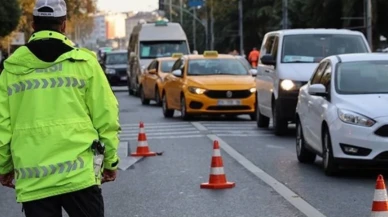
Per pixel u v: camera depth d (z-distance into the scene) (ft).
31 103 19.39
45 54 19.57
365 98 45.55
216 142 43.65
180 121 87.61
